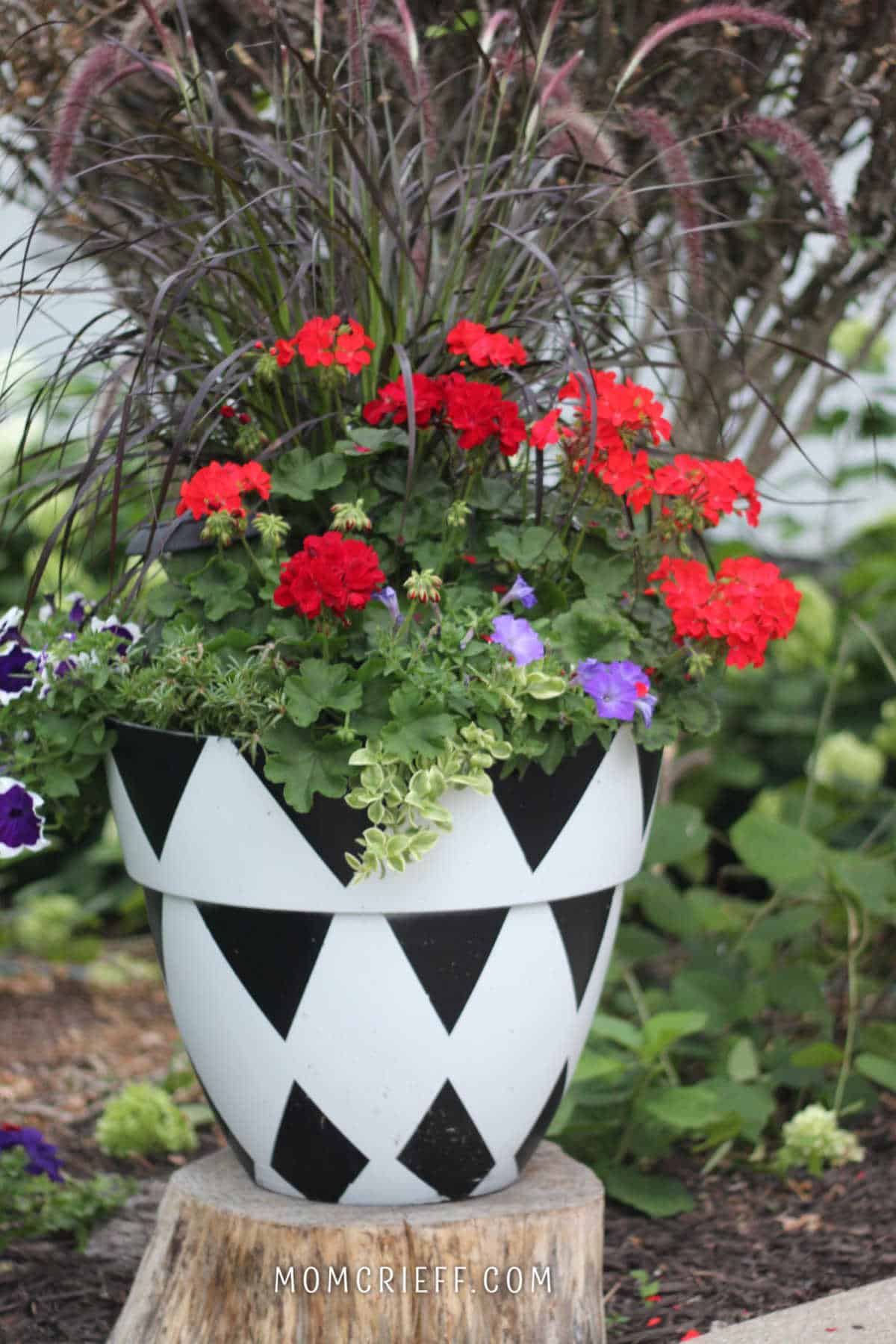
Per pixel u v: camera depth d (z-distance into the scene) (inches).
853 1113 85.7
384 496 55.1
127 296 63.8
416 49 58.5
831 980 104.3
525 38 57.9
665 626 56.2
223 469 50.5
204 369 58.2
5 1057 103.3
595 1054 72.0
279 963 49.4
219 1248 52.7
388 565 53.9
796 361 83.4
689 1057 89.4
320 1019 49.6
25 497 71.7
